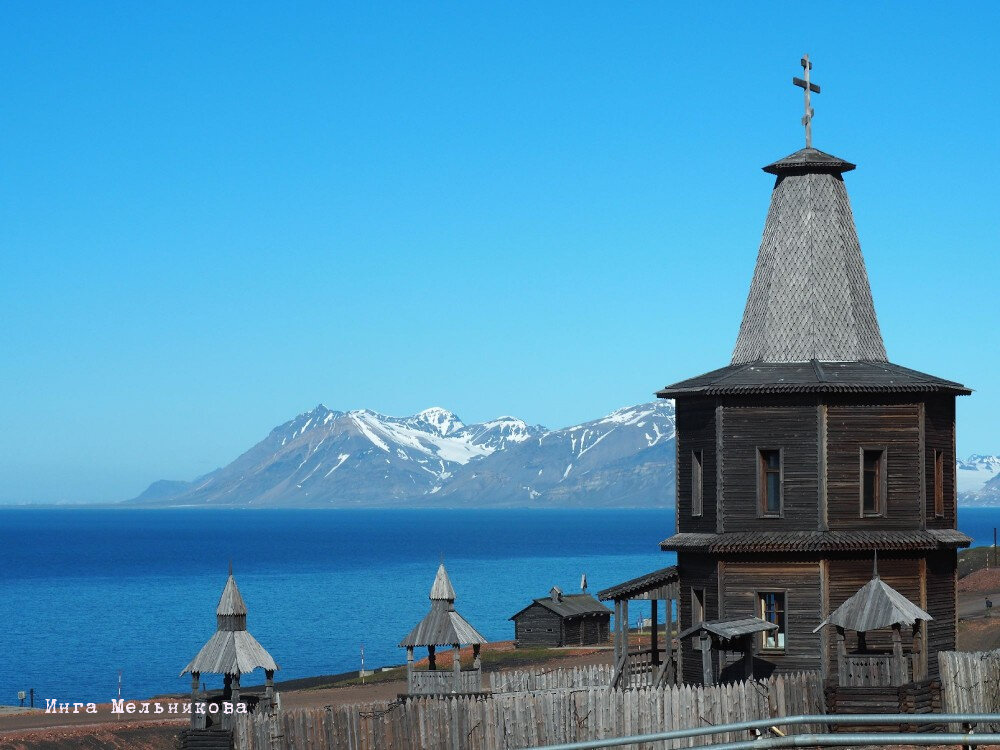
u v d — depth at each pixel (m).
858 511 51.47
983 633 79.25
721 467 52.59
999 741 21.91
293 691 93.81
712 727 23.50
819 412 51.31
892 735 22.03
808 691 44.09
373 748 42.88
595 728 42.31
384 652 145.75
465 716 42.84
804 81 56.62
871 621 44.22
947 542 51.62
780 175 56.12
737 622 50.06
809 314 54.34
